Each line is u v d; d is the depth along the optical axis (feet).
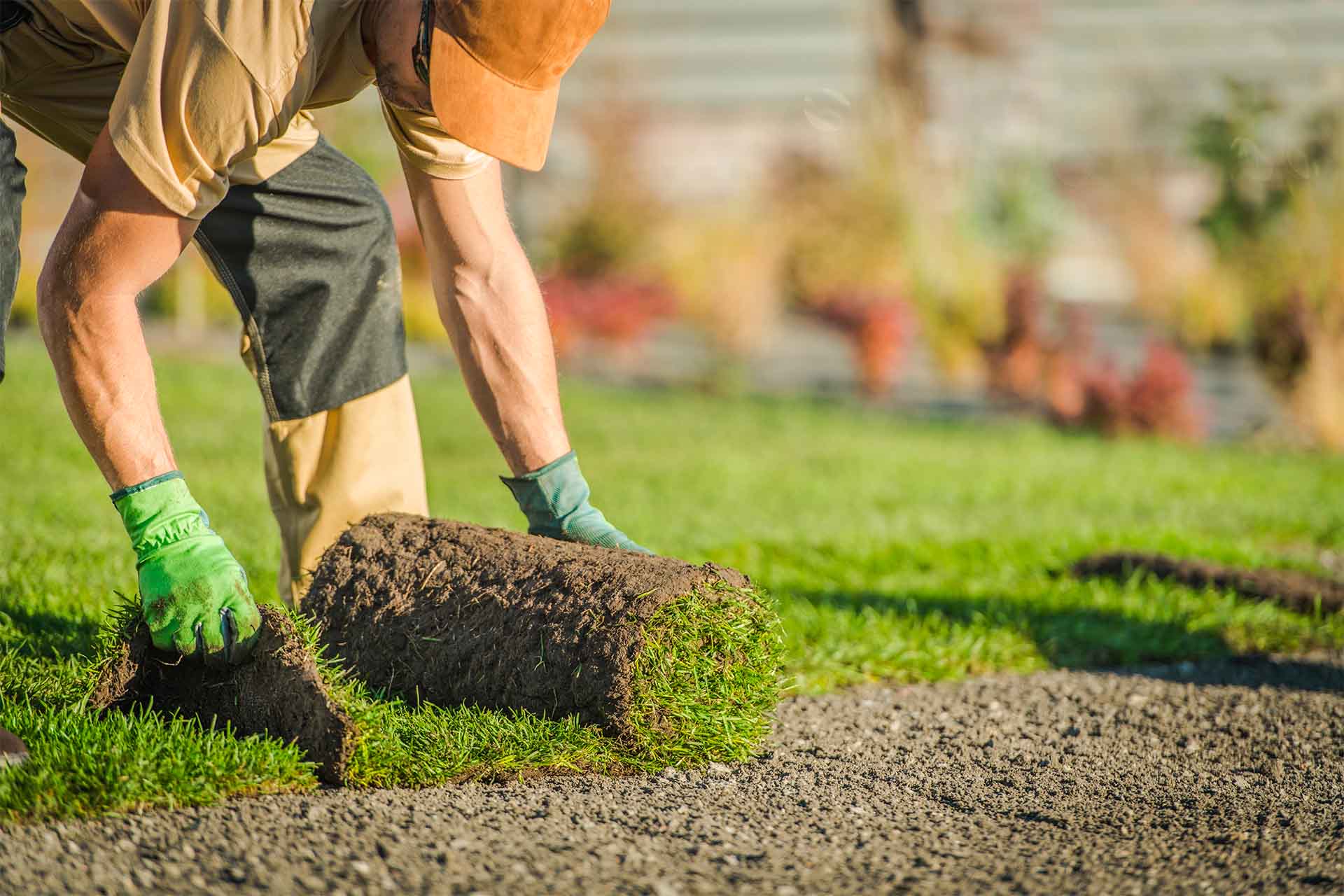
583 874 10.99
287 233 16.22
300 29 12.60
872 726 16.99
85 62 14.47
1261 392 62.18
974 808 13.60
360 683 15.20
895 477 44.29
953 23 66.49
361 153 67.92
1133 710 18.13
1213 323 61.11
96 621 18.80
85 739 12.61
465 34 12.69
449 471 41.83
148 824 11.51
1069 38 66.39
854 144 66.95
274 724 13.44
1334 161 58.08
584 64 71.77
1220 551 30.14
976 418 63.62
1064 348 62.64
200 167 12.70
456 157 15.19
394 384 17.54
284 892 10.24
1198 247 62.34
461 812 12.39
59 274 12.85
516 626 14.70
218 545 13.61
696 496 38.86
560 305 69.15
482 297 15.80
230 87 12.35
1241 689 19.54
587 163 71.56
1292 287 57.88
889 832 12.63
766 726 15.49
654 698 14.17
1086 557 28.17
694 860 11.50
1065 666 21.25
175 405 48.52
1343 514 38.09
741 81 71.56
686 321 68.03
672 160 72.33
